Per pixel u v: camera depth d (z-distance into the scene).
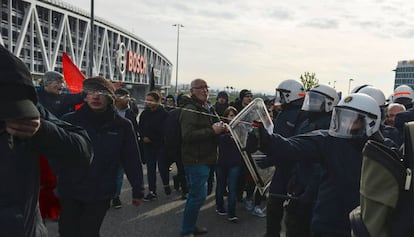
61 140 1.52
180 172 5.68
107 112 2.89
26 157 1.43
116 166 2.95
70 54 54.41
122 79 75.50
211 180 6.21
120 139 2.95
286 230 3.16
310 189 2.80
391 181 1.30
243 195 6.20
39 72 49.22
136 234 4.21
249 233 4.38
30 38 46.03
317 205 2.33
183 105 3.95
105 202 2.87
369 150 1.38
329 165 2.26
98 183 2.79
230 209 4.75
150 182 5.65
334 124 2.29
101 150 2.81
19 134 1.27
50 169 1.84
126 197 5.75
